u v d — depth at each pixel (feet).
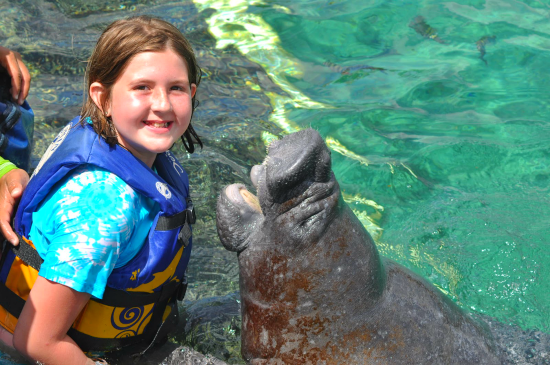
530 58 18.66
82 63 17.24
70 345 7.29
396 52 19.34
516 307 10.55
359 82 17.83
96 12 20.29
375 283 7.41
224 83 17.61
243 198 7.58
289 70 18.42
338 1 22.20
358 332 7.34
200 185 13.39
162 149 7.55
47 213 7.25
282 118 16.10
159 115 7.40
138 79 7.27
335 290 7.22
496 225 12.51
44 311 6.94
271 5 21.93
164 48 7.41
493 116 16.17
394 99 16.99
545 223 12.57
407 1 22.08
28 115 11.54
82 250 6.83
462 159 14.58
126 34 7.30
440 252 11.89
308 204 7.04
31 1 20.24
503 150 14.82
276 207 7.10
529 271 11.32
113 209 7.12
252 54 19.12
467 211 13.00
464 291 10.91
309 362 7.45
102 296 7.19
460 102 16.80
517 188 13.71
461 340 7.91
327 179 7.11
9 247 7.80
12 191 8.42
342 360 7.38
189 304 10.19
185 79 7.63
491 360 8.07
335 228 7.16
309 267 7.15
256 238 7.38
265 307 7.50
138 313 8.08
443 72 18.15
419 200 13.42
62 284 6.80
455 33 20.10
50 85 16.29
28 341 7.02
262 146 14.90
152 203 7.85
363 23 20.81
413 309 7.67
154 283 8.00
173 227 7.92
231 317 9.70
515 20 20.75
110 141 7.52
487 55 18.89
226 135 15.19
